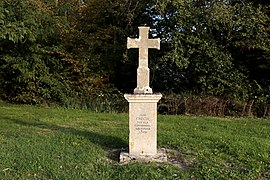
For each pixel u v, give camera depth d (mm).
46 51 18031
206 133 9922
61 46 18516
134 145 7320
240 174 6562
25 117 12992
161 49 17203
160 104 16203
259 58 16453
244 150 7879
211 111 15578
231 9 15133
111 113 15188
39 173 6438
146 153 7328
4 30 11609
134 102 7281
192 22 15742
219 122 12734
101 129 10484
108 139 8867
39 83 18734
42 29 17109
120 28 18500
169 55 15672
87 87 18656
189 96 16062
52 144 8211
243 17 15336
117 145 8328
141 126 7309
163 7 15383
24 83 18922
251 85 16547
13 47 18062
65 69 19000
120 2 17516
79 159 7109
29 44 17719
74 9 19625
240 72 16766
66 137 8977
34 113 14367
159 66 17906
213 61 15945
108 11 18391
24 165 6652
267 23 15961
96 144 8336
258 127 11641
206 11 15305
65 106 17781
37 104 18609
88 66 18844
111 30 18625
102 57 18891
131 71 19141
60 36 18672
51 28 17406
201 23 15750
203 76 16312
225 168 6863
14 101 19438
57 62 18891
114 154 7613
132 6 17500
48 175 6387
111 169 6672
